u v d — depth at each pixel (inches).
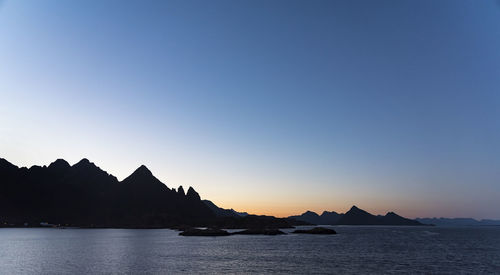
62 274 1900.8
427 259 2682.1
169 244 4424.2
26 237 6284.5
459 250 3523.6
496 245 4330.7
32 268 2121.1
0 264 2306.8
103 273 1942.7
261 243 4660.4
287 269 2140.7
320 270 2101.4
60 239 5600.4
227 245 4249.5
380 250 3516.2
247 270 2097.7
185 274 1934.1
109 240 5344.5
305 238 6127.0
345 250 3521.2
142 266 2228.1
